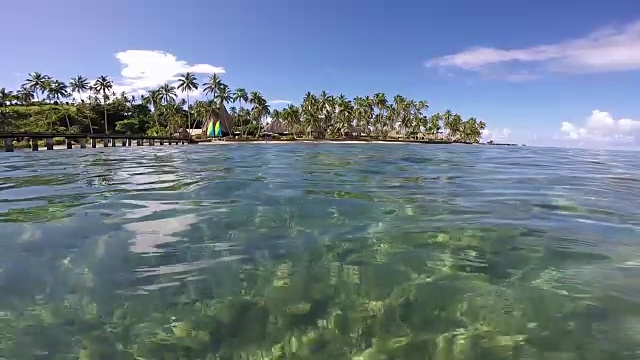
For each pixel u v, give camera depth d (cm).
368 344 248
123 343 246
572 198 688
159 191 727
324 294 310
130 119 9181
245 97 8569
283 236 446
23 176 980
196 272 346
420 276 342
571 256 387
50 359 229
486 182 899
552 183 889
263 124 9662
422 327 266
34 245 406
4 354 232
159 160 1627
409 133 10700
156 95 8388
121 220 505
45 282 322
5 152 2552
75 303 290
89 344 244
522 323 268
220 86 8344
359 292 313
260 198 661
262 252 395
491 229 478
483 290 316
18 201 626
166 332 258
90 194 693
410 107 10475
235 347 244
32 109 8544
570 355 233
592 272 348
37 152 2522
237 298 302
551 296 304
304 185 820
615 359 229
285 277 338
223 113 8994
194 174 1027
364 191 746
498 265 366
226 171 1115
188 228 472
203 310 285
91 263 362
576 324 265
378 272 350
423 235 453
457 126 11638
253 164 1395
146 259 372
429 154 2325
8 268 347
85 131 8431
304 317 278
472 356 235
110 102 9494
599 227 490
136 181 871
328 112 9412
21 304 288
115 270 346
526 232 466
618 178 1004
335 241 431
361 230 471
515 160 1733
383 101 9975
